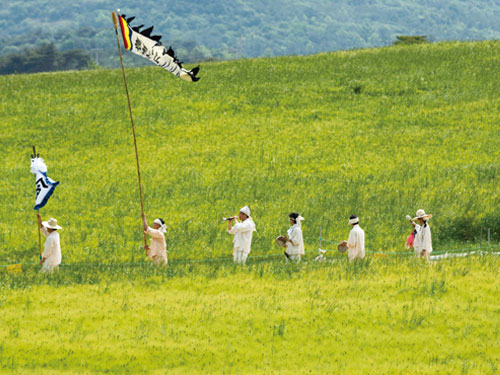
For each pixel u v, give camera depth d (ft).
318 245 150.41
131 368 81.87
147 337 89.15
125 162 231.71
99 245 149.18
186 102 295.28
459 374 81.87
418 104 284.00
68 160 235.20
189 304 99.71
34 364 81.87
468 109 274.77
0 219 170.81
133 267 124.47
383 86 304.71
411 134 252.42
